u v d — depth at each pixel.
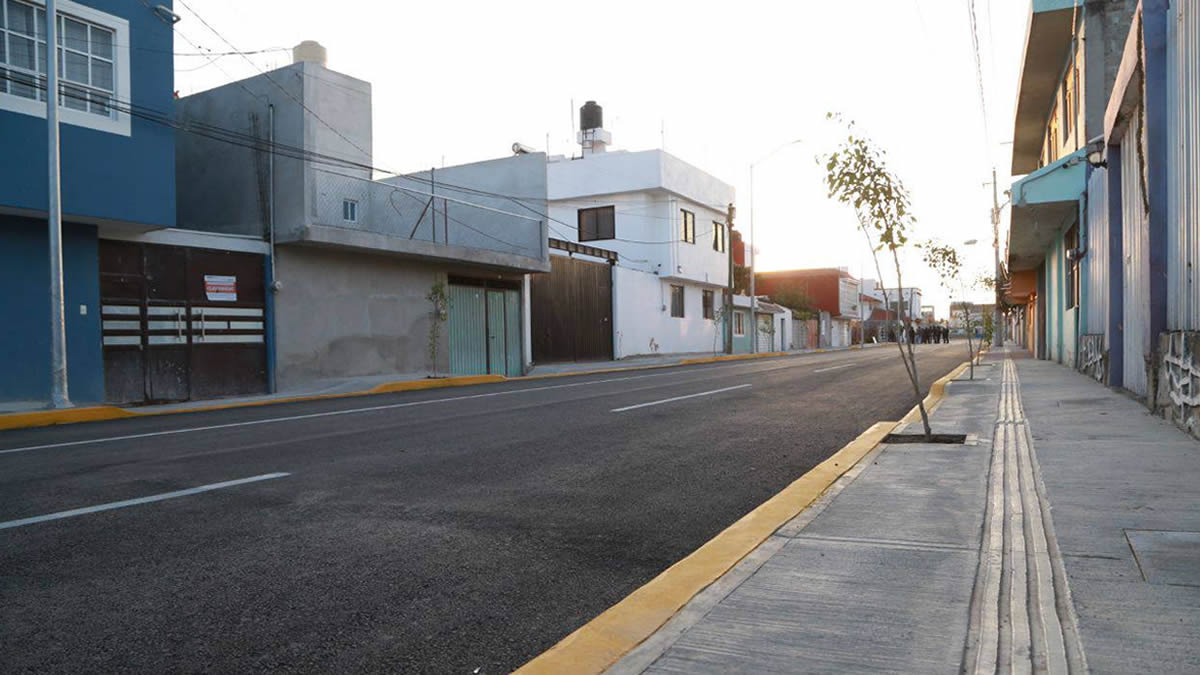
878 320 87.75
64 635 3.32
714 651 3.00
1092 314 15.36
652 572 4.16
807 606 3.44
